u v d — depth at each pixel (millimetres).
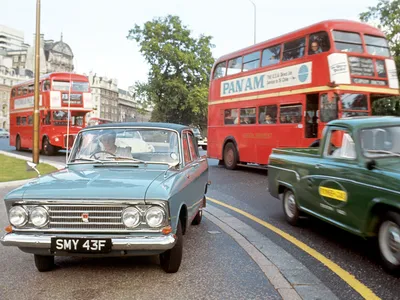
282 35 14828
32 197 4336
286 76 14336
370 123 5684
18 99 30656
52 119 25141
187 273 4824
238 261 5297
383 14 35750
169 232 4277
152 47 57812
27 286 4422
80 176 4906
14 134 31344
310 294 4168
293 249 5875
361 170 5148
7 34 187625
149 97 60156
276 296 4141
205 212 8602
